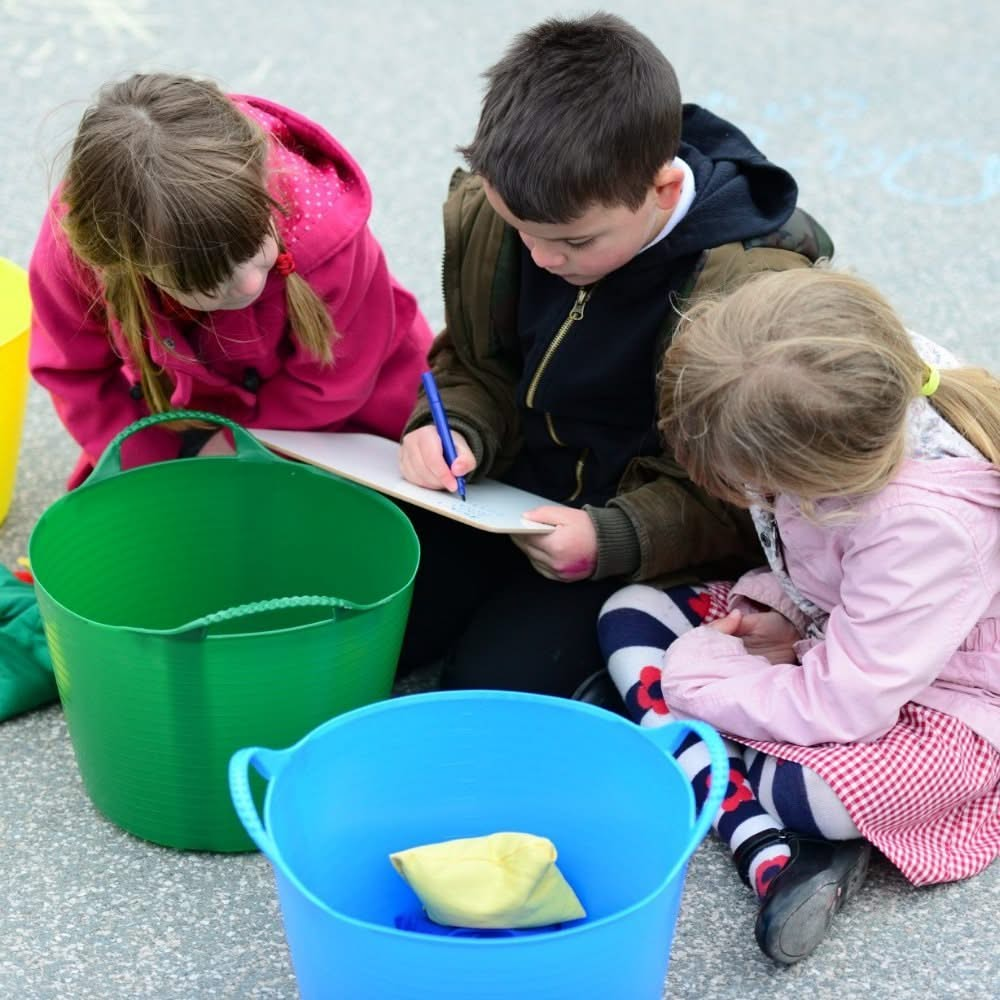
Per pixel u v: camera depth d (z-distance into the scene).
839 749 1.45
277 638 1.38
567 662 1.70
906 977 1.38
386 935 1.09
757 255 1.62
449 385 1.83
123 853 1.52
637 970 1.18
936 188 3.07
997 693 1.51
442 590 1.81
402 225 2.85
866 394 1.30
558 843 1.43
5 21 3.67
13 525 2.05
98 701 1.44
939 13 4.01
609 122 1.46
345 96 3.38
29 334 1.94
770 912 1.35
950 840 1.50
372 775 1.37
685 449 1.40
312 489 1.71
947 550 1.38
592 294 1.66
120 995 1.35
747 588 1.67
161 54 3.53
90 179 1.45
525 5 3.95
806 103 3.42
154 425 1.79
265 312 1.68
